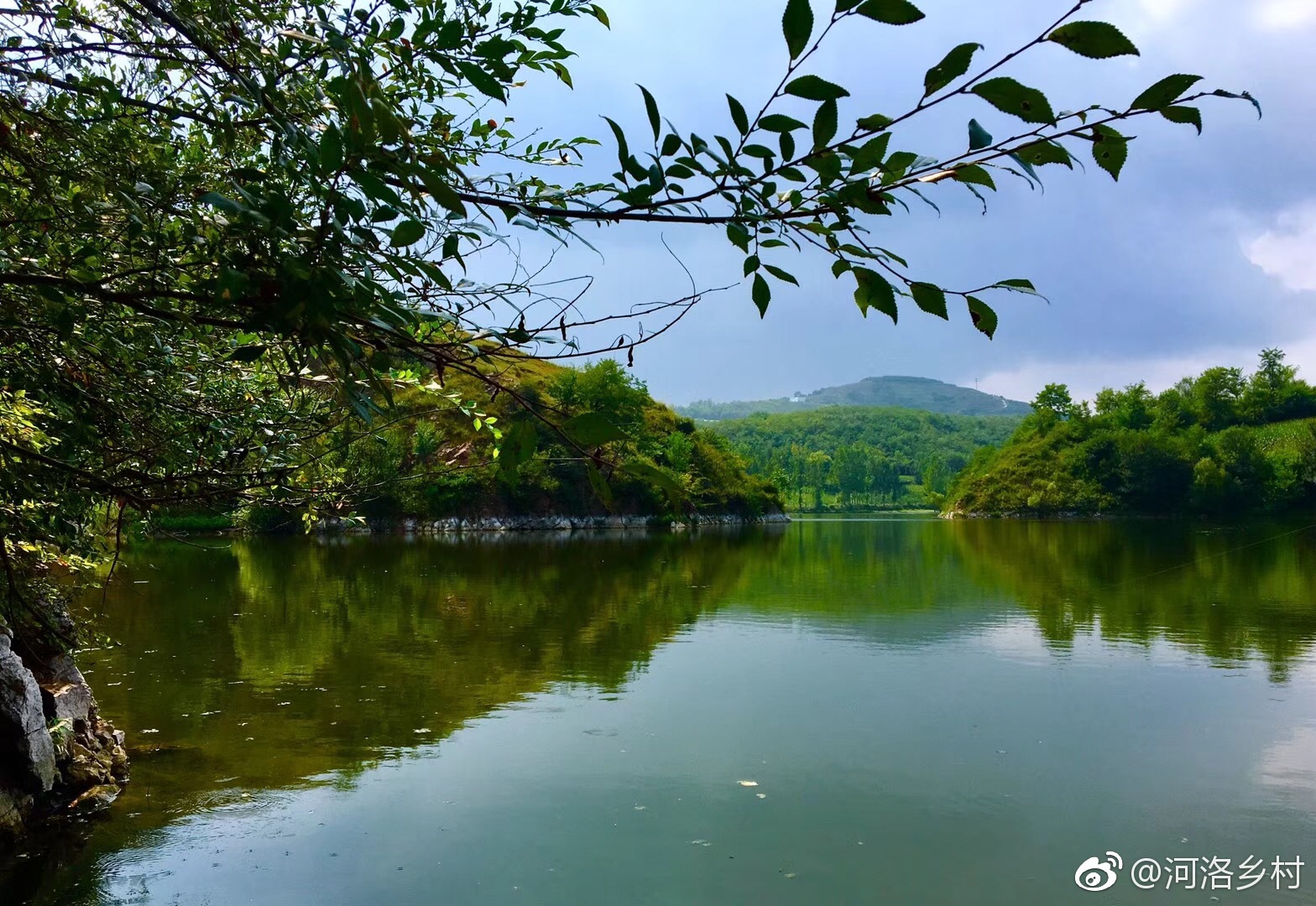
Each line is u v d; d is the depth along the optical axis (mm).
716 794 7762
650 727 9781
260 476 3459
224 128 1782
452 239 1554
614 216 1445
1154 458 108812
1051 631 16422
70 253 2094
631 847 6672
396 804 7473
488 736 9414
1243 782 8141
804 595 22438
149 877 6070
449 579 25844
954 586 24656
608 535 59375
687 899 5891
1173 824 7180
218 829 6898
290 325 1462
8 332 2580
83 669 12438
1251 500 105000
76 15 1978
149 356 3006
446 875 6180
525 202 1708
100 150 2016
